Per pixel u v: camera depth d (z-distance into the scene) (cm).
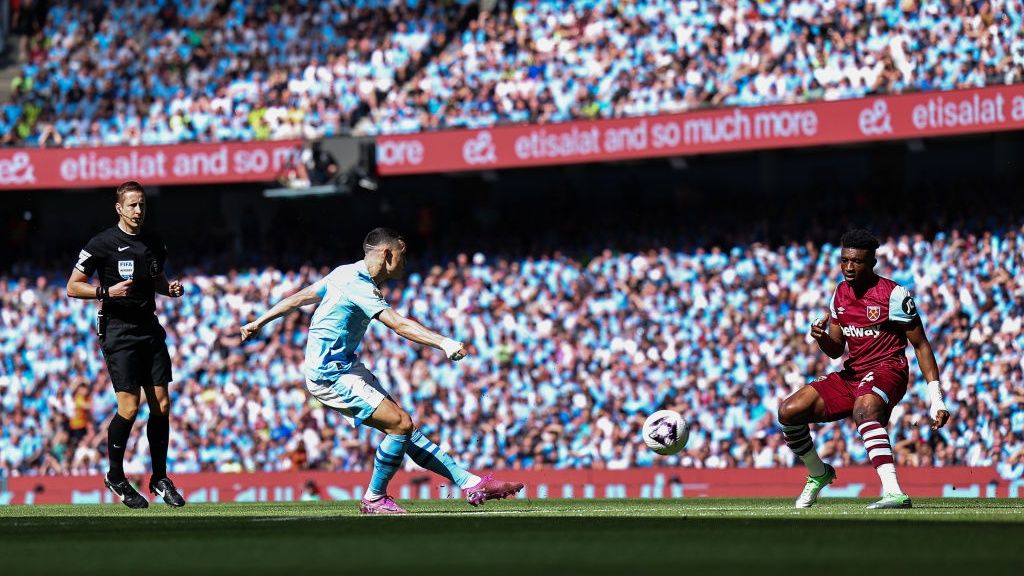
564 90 3466
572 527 871
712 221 3366
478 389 3216
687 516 1038
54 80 3834
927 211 3183
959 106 2911
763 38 3328
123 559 645
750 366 3066
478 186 3697
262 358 3369
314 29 3769
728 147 3094
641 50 3447
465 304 3400
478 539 753
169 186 3741
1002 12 3094
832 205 3288
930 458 2744
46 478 3102
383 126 3572
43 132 3753
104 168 3438
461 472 1178
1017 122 2853
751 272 3231
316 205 3741
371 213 3738
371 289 1162
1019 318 2912
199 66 3794
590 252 3406
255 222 3728
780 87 3269
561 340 3278
